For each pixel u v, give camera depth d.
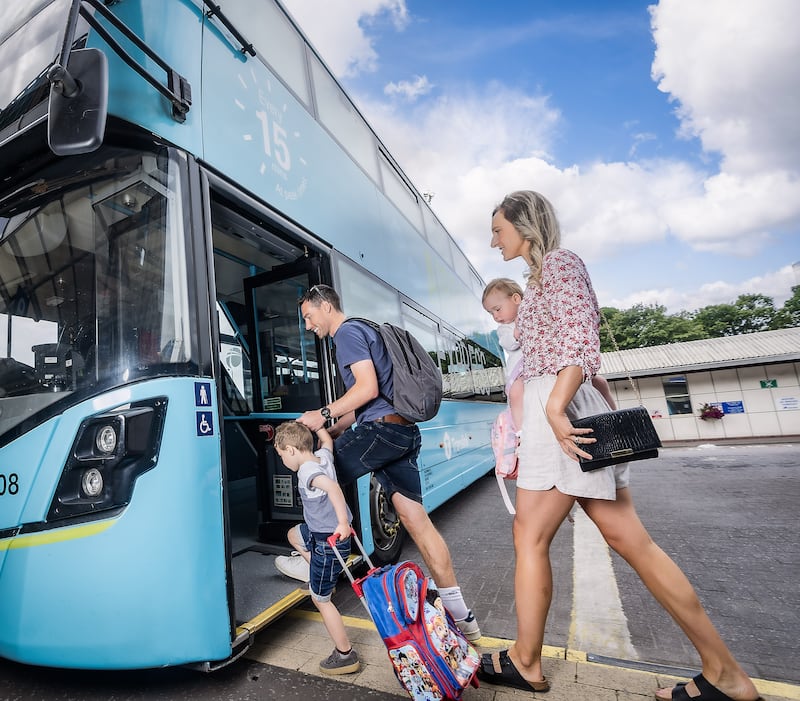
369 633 2.54
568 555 3.74
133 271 2.08
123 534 1.81
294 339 3.53
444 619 1.73
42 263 2.15
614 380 19.23
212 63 2.56
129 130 2.06
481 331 8.43
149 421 1.88
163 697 1.98
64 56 1.67
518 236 1.94
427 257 6.07
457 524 5.25
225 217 2.75
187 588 1.84
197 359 2.04
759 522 4.58
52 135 1.67
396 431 2.36
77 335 2.03
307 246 3.28
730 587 2.98
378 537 3.54
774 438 16.47
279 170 3.04
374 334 2.44
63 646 1.82
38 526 1.89
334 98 4.25
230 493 5.01
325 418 2.27
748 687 1.55
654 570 1.63
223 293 4.65
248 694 1.98
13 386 2.04
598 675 1.96
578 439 1.54
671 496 6.26
